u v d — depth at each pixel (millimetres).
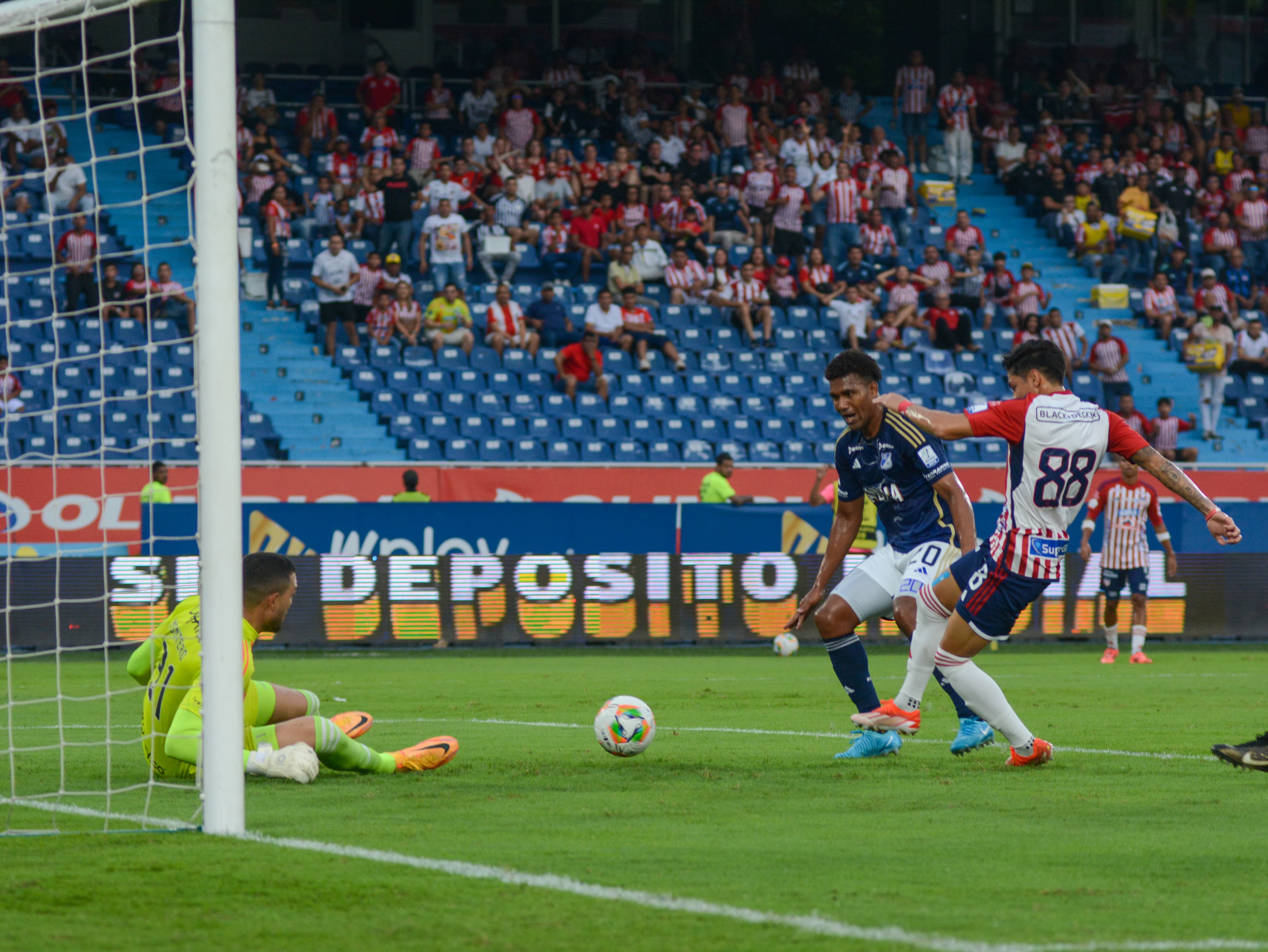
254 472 59812
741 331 84500
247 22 97375
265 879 13961
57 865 14672
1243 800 19484
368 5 99500
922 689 24234
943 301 86375
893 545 25156
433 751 22484
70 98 88250
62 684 42375
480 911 12625
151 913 12633
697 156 92562
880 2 107875
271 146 86312
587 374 78375
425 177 87375
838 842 16141
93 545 55969
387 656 55125
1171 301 93500
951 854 15461
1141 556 52625
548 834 16594
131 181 86500
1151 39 112562
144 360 72938
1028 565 22016
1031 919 12375
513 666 49781
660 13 104188
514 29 101938
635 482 63406
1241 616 63750
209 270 16688
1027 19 110625
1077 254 96500
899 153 97312
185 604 21906
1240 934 11891
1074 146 102125
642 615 59531
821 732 29078
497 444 74125
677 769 22750
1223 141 102312
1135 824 17516
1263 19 113312
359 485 60875
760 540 61625
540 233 87625
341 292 78062
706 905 12859
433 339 78500
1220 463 69312
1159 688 40688
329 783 21062
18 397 69812
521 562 58969
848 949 11281
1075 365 85625
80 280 74875
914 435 24078
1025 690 39969
